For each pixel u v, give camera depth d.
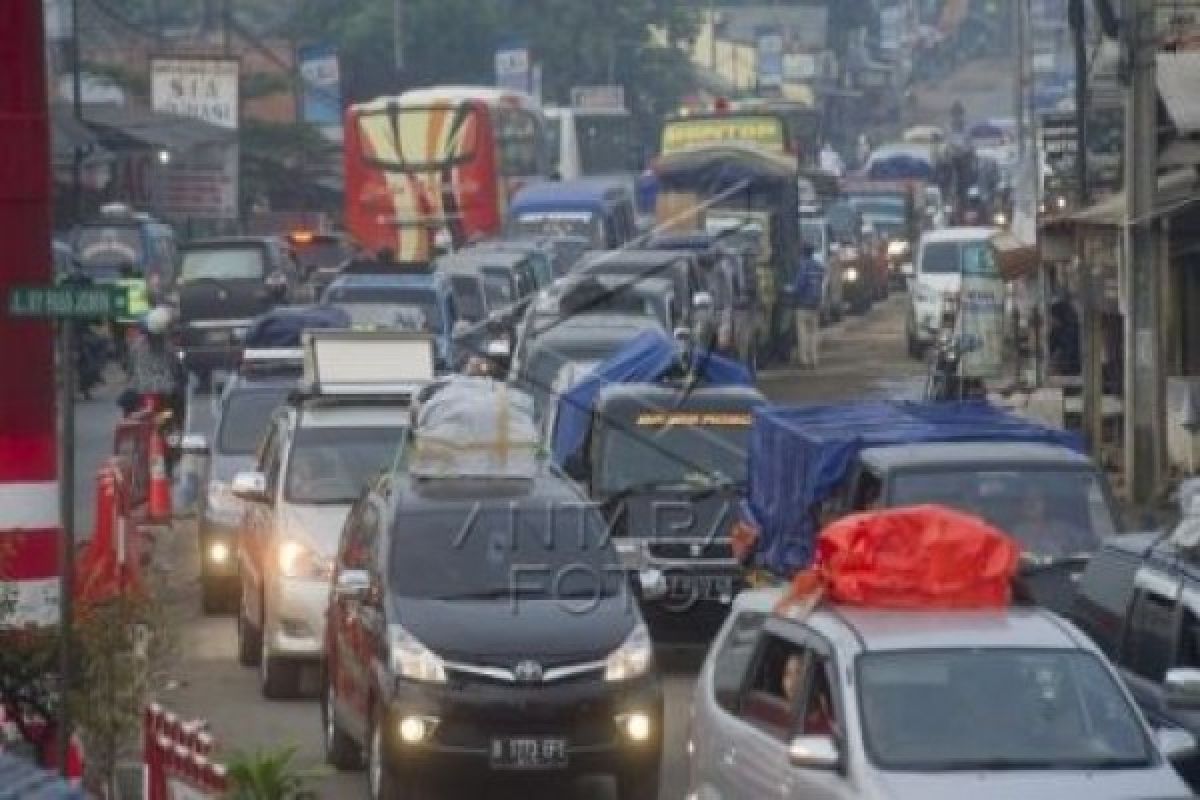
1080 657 25.91
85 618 31.30
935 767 24.58
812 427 43.22
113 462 52.81
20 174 34.94
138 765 33.97
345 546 38.66
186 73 137.00
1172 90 62.56
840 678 25.45
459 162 108.12
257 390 54.69
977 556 27.11
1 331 34.84
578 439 52.22
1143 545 30.77
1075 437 42.62
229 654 47.09
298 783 28.36
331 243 121.75
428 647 33.56
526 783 34.75
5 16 34.88
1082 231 70.88
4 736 30.83
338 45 184.75
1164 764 25.00
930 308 107.94
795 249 102.38
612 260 79.44
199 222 143.88
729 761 27.23
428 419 39.81
